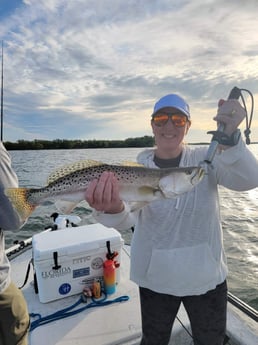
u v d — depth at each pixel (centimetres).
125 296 314
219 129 180
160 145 226
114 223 194
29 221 952
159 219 209
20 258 419
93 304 301
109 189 176
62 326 271
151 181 206
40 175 1788
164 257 204
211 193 209
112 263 319
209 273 202
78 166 216
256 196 1352
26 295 322
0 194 188
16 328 206
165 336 216
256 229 845
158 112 220
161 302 211
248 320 272
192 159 228
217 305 207
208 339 208
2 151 192
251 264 618
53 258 300
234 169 183
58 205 217
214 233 210
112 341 253
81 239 323
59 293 309
